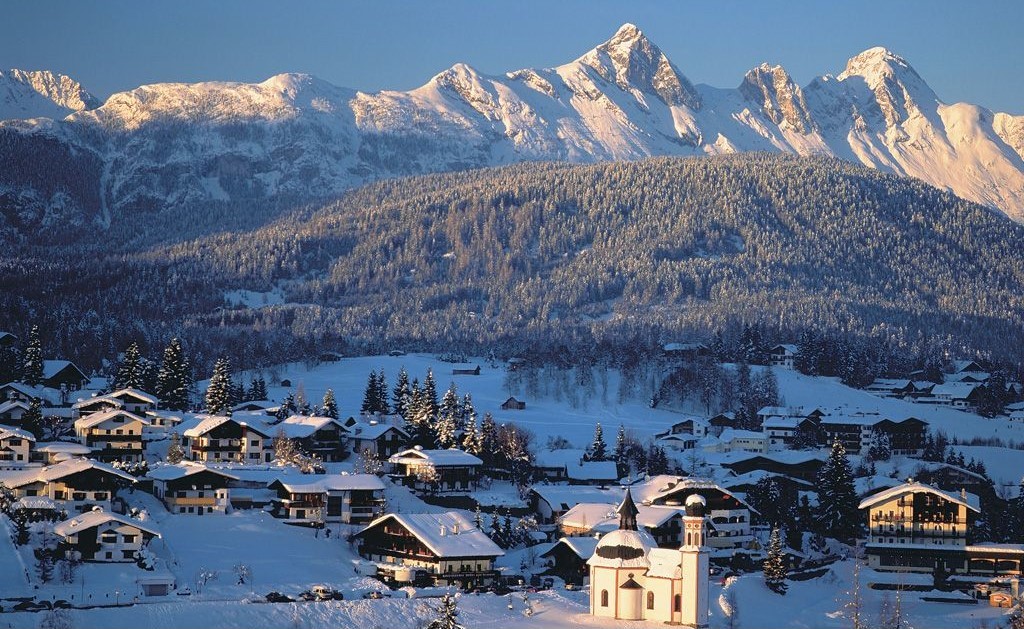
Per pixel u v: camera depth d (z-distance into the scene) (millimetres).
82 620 181750
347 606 199000
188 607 190375
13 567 199750
